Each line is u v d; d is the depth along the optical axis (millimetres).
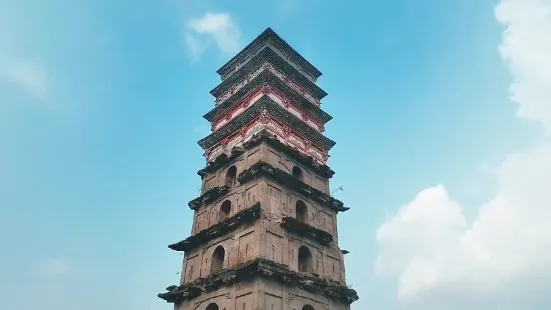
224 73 62156
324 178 52094
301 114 54375
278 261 39062
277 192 43781
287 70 55812
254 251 38500
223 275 38719
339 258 46656
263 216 40344
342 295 43312
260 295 35594
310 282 40000
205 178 51844
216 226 43094
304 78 57562
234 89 57406
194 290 41281
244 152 47781
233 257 40375
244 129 50281
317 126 56156
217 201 47469
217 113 56812
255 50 58281
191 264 45094
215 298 39344
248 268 36562
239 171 47094
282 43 57594
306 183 48688
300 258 43406
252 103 51812
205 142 54688
